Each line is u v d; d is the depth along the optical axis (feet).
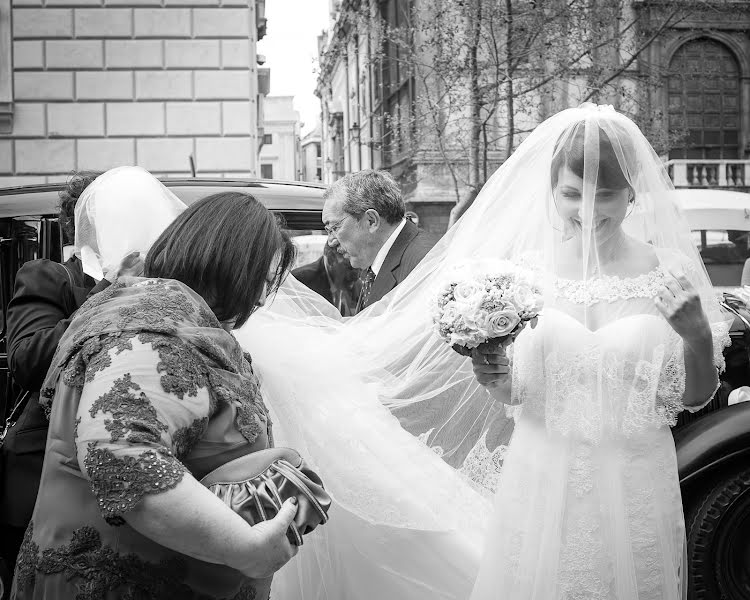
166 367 5.10
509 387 7.67
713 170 64.85
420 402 8.86
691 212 16.14
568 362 7.15
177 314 5.39
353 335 8.80
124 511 4.76
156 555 5.26
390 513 8.02
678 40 66.33
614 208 7.47
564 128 7.54
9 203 11.13
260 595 5.90
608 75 42.75
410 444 8.41
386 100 67.00
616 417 7.20
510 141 39.11
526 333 7.38
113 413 4.89
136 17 35.24
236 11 35.76
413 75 44.70
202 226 5.85
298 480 5.51
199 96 35.78
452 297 7.32
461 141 43.16
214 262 5.78
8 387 10.14
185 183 12.17
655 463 7.33
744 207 16.39
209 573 5.42
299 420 8.13
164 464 4.85
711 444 9.30
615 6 39.06
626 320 7.25
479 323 6.99
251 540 5.03
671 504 7.39
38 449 8.48
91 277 9.02
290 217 12.28
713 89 68.03
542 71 39.04
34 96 34.99
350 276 13.64
